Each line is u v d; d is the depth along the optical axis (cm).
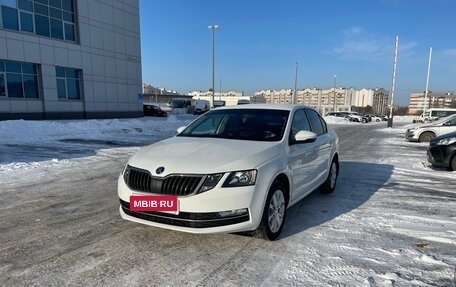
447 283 317
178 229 364
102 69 3275
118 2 3419
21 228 446
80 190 648
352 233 439
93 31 3150
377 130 2881
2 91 2425
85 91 3094
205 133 507
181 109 5597
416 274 333
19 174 783
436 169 930
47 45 2712
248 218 370
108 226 455
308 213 520
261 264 352
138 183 382
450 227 466
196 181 358
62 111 2875
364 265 351
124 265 347
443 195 643
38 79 2683
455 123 1677
